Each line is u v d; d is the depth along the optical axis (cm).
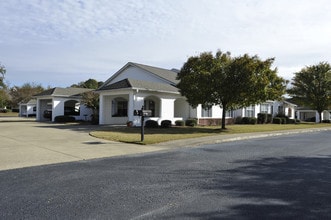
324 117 5288
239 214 443
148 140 1345
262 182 636
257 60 1994
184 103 2736
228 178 668
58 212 441
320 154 1053
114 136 1486
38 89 6888
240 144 1342
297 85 4197
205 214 441
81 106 3331
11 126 2158
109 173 699
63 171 711
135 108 2200
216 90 1989
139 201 497
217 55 2073
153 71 2870
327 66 4016
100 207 465
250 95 1956
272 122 3534
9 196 514
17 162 812
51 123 2667
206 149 1150
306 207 477
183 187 588
